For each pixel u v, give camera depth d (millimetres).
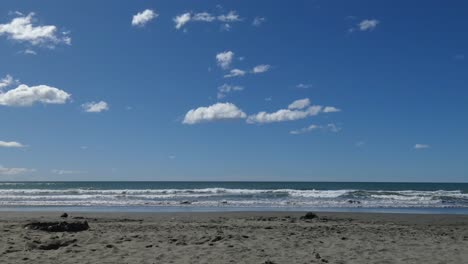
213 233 11789
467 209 29438
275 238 11125
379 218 19859
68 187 79938
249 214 21375
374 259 8609
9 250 8641
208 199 38594
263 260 8320
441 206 32281
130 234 11336
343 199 38969
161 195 43906
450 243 10789
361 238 11469
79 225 12109
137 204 31953
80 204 31672
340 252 9320
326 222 16891
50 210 25750
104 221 16047
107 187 83062
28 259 7938
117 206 30141
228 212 22891
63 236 10711
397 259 8633
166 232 11969
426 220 19312
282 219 18141
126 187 84250
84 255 8422
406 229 14164
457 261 8500
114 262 7871
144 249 9180
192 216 19859
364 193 47594
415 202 36375
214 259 8328
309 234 12117
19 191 50688
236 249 9336
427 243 10711
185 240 10422
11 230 11391
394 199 39531
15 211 23438
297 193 47844
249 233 12094
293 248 9703
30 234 10812
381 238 11523
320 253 9172
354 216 20688
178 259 8266
